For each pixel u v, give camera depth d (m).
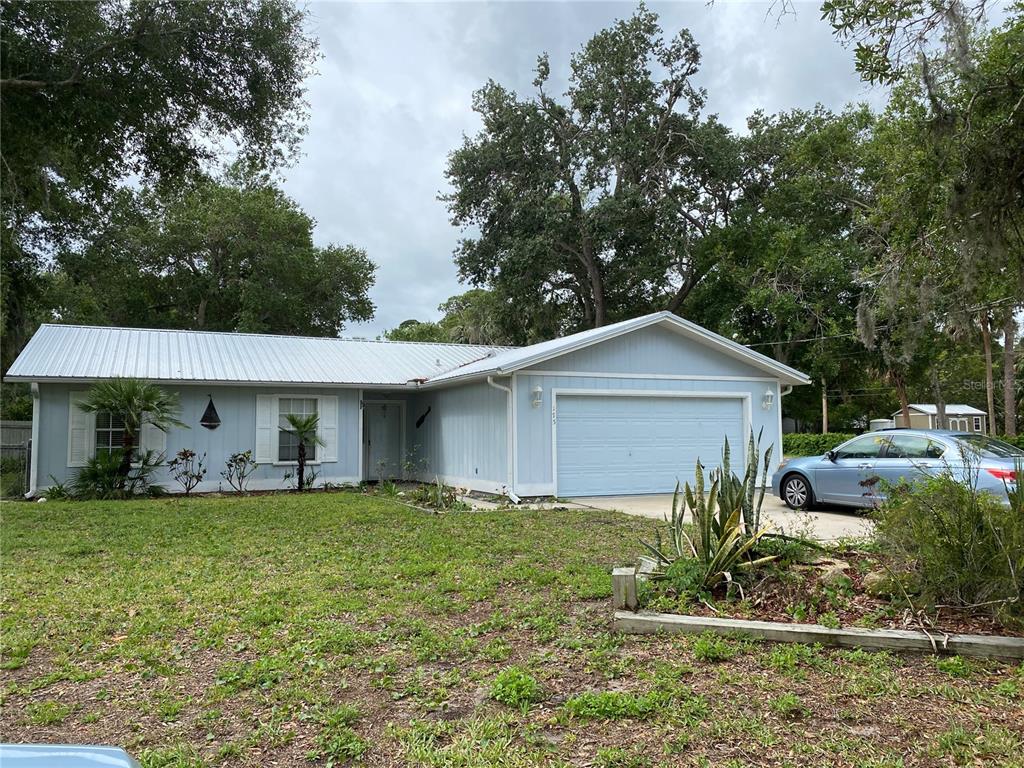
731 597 5.54
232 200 33.06
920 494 5.50
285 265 33.75
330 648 4.81
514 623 5.30
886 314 8.29
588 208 30.91
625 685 4.08
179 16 11.63
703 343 15.77
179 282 34.50
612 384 14.91
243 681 4.23
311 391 17.19
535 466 14.15
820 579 5.67
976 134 5.57
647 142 31.02
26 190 15.02
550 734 3.50
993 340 27.88
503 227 31.81
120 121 12.74
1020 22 5.60
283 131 14.27
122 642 5.03
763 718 3.61
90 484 14.42
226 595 6.21
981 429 48.78
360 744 3.41
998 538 4.87
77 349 16.58
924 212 6.89
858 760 3.16
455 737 3.48
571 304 36.25
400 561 7.69
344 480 17.38
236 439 16.44
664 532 9.56
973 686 4.01
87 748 1.55
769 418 16.45
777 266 27.42
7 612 5.81
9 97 11.55
